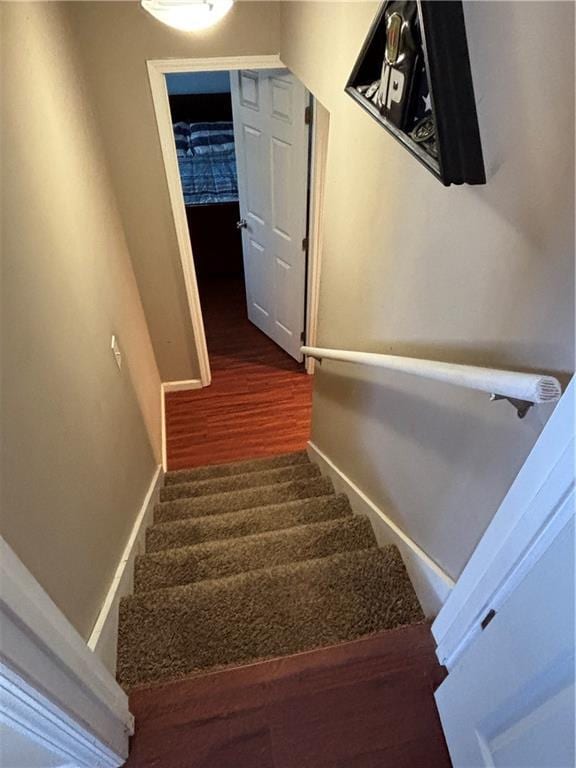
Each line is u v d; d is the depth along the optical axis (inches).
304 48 82.5
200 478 119.7
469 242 42.6
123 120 100.4
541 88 31.1
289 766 49.3
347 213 73.3
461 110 37.2
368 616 61.7
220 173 201.8
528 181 33.8
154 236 119.2
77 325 62.8
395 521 71.1
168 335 140.3
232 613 62.1
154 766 49.1
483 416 44.5
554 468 33.4
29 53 57.7
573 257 30.6
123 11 88.3
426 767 49.3
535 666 34.0
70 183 69.4
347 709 52.6
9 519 38.3
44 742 38.2
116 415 78.9
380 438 72.5
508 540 40.2
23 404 43.2
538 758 34.3
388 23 47.0
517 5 31.8
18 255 46.1
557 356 33.5
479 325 42.8
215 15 77.0
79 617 51.1
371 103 55.5
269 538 77.9
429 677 54.8
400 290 58.4
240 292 195.0
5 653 30.9
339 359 76.4
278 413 146.3
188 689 53.9
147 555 75.8
